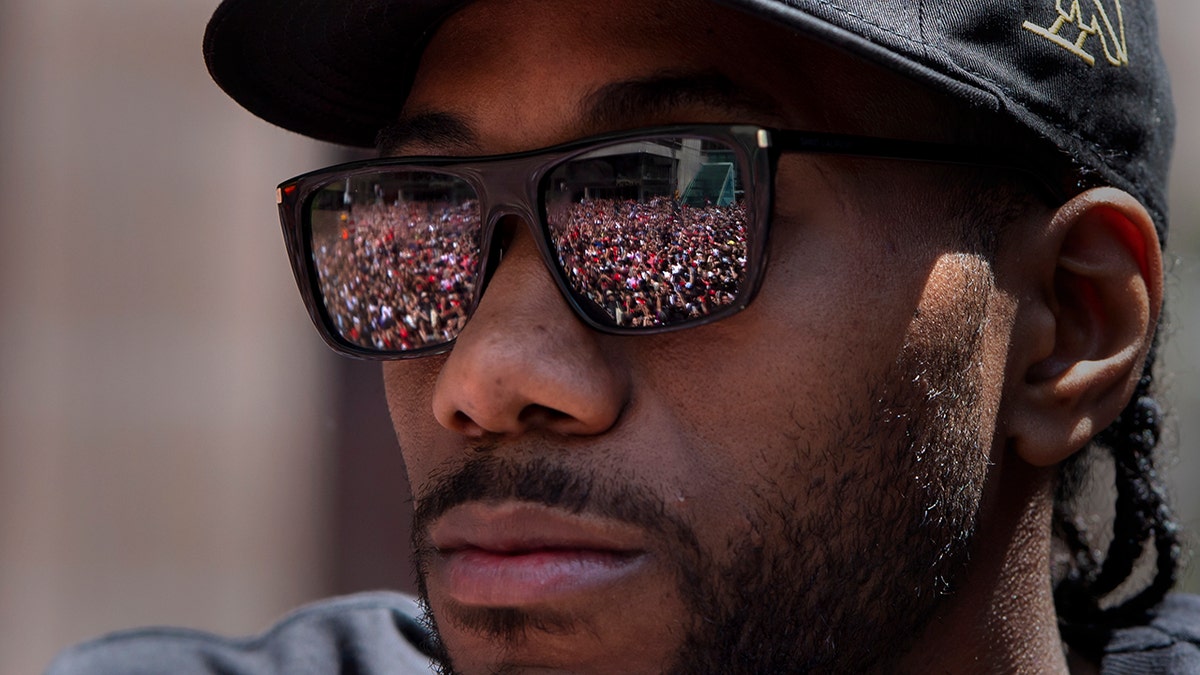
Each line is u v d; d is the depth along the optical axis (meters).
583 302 1.61
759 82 1.61
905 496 1.66
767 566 1.59
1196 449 4.13
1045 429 1.84
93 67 4.62
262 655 2.40
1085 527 2.22
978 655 1.86
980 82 1.62
